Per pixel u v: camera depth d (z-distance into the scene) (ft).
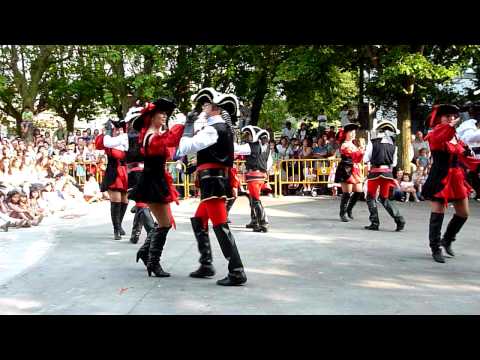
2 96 67.77
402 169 44.93
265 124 70.74
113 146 24.56
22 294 16.31
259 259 21.22
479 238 26.09
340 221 31.94
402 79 44.24
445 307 14.80
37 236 27.12
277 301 15.43
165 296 16.07
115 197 26.17
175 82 56.95
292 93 58.70
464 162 21.53
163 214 18.56
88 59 62.44
